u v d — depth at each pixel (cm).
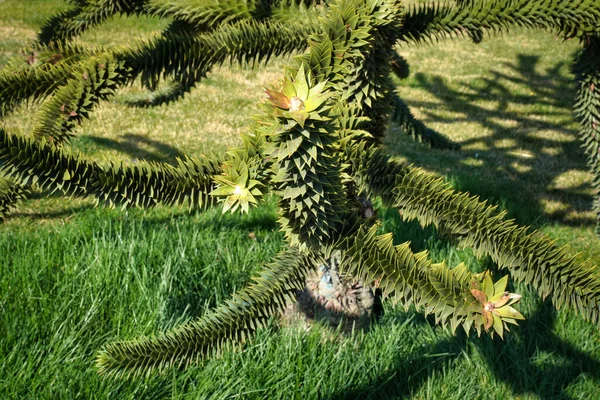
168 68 218
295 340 303
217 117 708
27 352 284
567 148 708
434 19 250
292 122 140
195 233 378
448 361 315
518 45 1115
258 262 377
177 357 207
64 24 266
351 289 308
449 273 175
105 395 264
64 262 350
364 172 210
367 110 242
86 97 214
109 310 316
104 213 456
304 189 157
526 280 204
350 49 194
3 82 210
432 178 208
